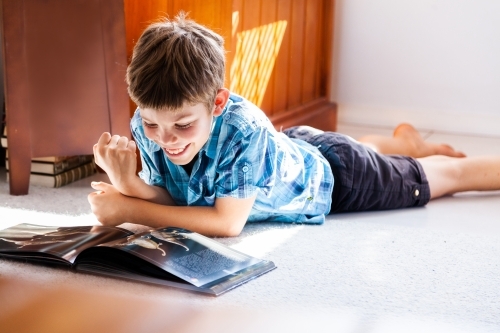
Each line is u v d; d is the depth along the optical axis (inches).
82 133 73.4
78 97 72.9
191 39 49.3
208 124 50.5
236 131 52.5
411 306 44.7
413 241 57.4
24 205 66.8
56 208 65.9
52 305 42.8
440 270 51.0
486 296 46.7
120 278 46.9
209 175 54.1
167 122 48.2
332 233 59.1
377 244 56.4
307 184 60.4
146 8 79.3
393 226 61.7
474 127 106.0
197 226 54.7
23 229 54.4
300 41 100.3
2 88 84.7
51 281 46.3
